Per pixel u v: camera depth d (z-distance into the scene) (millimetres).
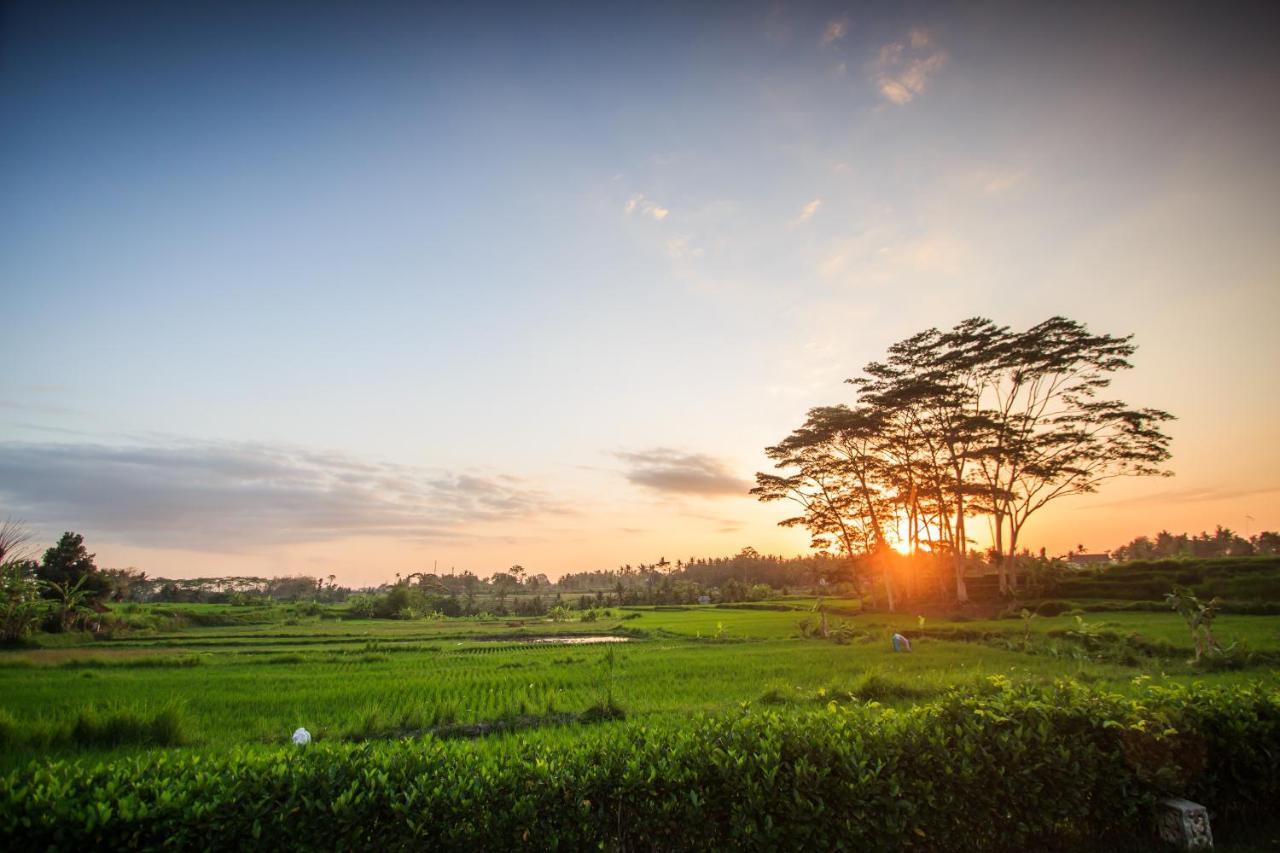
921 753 6582
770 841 5750
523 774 5777
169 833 5117
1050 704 7484
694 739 6625
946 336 59125
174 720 13125
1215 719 7680
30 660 31047
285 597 145875
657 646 37062
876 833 6102
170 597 123188
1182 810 6883
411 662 29641
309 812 5336
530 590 197375
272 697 18109
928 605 59219
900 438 60969
